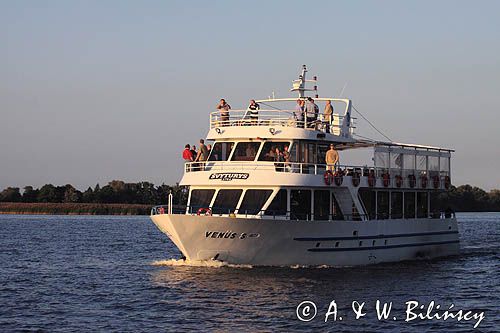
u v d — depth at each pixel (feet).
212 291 120.47
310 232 136.98
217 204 140.05
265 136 140.87
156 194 577.84
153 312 107.55
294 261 139.03
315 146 146.61
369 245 149.38
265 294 118.11
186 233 134.21
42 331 97.04
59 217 645.51
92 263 173.99
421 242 167.63
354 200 147.02
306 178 137.80
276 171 136.87
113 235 300.20
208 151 148.15
